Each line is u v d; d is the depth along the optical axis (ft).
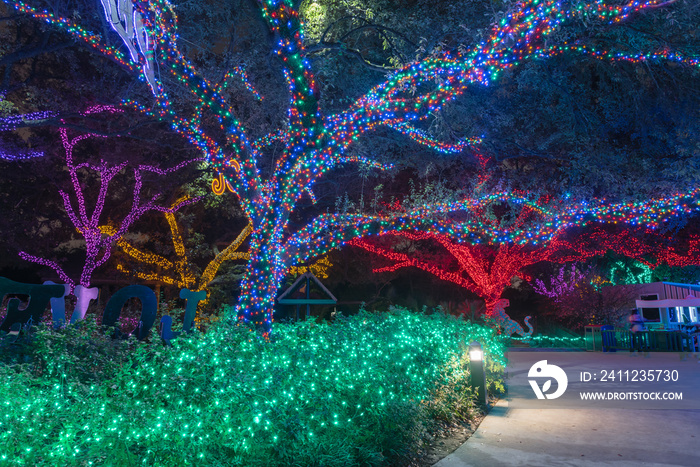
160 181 70.64
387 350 22.70
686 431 21.59
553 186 57.62
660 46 36.04
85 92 54.95
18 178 69.67
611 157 49.57
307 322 26.89
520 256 78.54
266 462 13.92
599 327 62.64
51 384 14.97
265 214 31.81
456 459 18.04
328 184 69.82
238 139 32.17
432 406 22.09
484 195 54.54
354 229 35.96
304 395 16.06
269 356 18.78
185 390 15.60
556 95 48.60
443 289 102.06
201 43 43.52
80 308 29.68
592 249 80.69
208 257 83.51
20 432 11.73
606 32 37.47
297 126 31.45
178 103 44.32
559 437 20.90
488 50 27.12
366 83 44.42
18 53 42.60
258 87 46.55
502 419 24.41
